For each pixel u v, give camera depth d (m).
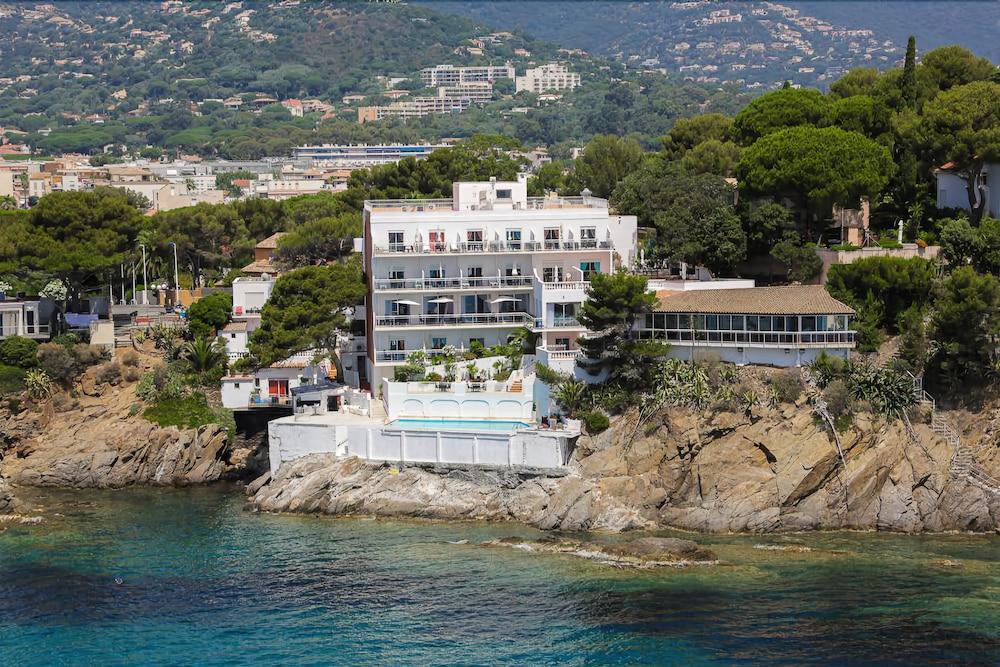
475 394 137.25
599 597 106.19
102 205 183.62
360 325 156.00
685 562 113.06
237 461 148.25
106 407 152.12
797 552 115.50
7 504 134.38
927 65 178.75
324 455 133.50
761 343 127.06
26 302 170.50
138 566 116.00
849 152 153.00
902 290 138.12
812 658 95.62
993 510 121.94
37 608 107.50
